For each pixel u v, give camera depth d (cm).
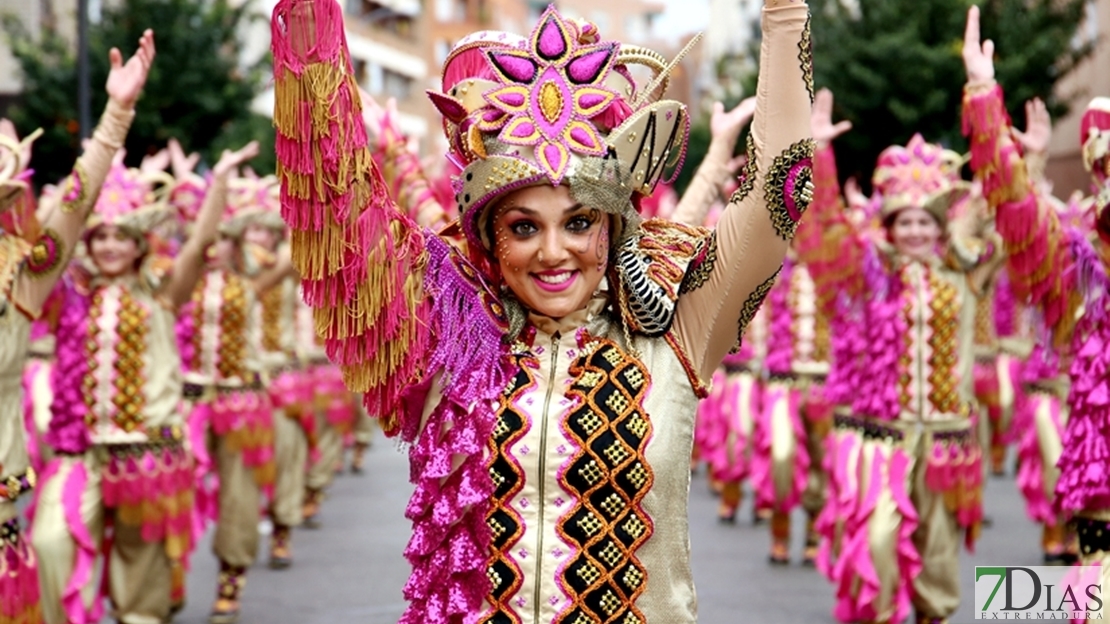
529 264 299
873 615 654
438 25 5994
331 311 299
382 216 298
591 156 293
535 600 295
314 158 290
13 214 489
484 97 295
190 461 682
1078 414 485
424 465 305
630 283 306
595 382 303
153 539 655
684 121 311
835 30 1720
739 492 1037
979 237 690
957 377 665
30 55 1691
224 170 675
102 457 649
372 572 869
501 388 303
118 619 663
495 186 294
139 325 656
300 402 955
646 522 299
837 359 705
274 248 953
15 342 489
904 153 673
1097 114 480
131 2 1692
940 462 660
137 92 503
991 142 478
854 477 670
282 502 905
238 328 823
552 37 298
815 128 680
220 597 749
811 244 683
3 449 485
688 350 312
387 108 396
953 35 1642
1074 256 483
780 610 749
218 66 1727
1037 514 886
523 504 298
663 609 301
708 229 326
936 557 662
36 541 621
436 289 307
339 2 292
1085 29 1844
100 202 650
